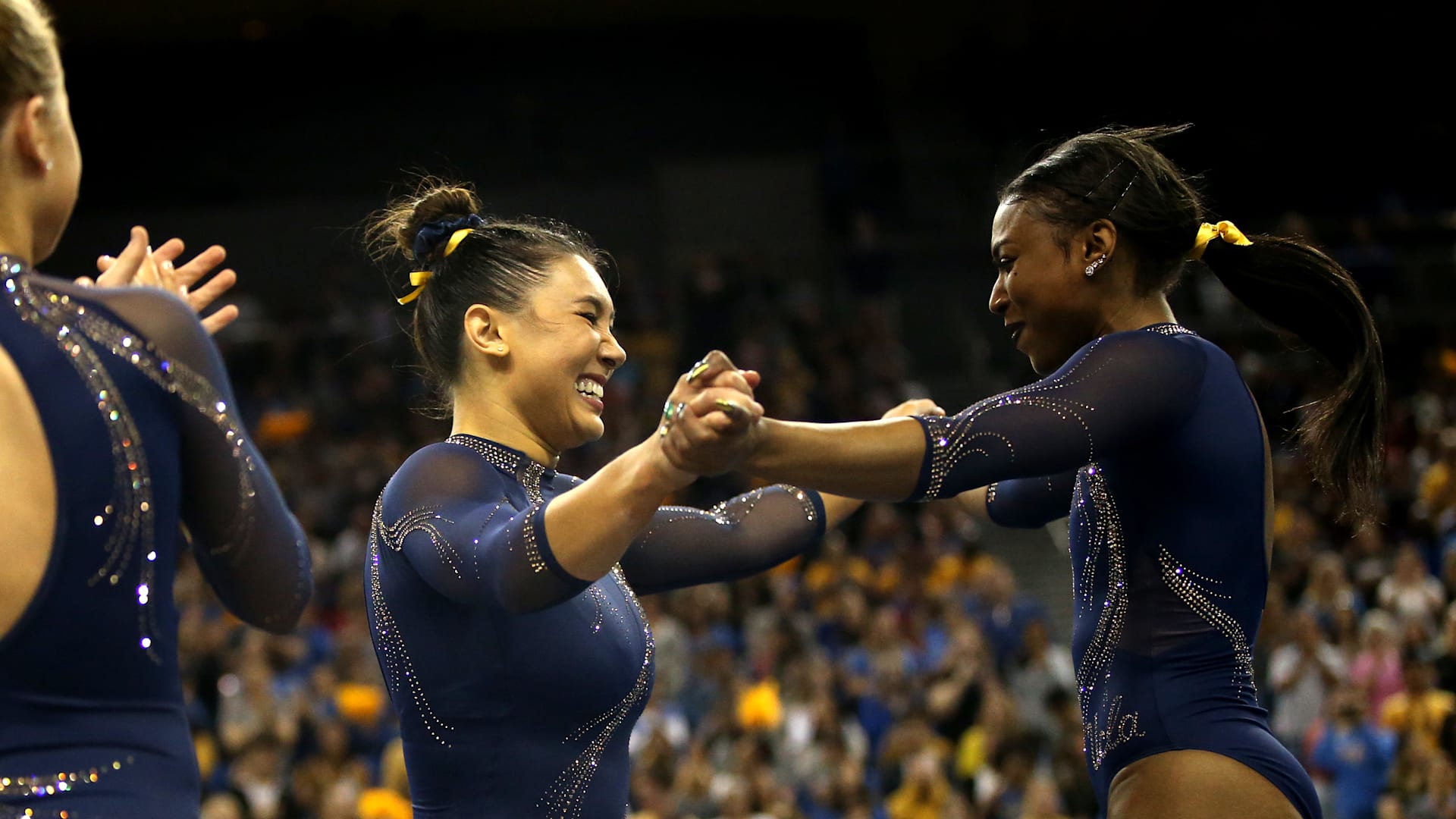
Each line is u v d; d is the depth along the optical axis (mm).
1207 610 1858
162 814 1317
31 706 1288
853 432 1686
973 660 7289
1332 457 2037
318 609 9047
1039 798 5883
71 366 1340
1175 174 2018
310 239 14992
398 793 6246
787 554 2293
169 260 1813
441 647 1886
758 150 16359
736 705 7227
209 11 15938
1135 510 1895
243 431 1471
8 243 1368
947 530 10070
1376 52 16172
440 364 2094
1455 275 11820
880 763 7062
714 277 12680
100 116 15734
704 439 1513
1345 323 2035
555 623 1909
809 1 16844
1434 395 11148
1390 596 7578
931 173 14719
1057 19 16859
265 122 15945
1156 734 1835
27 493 1295
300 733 6770
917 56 16891
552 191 15633
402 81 16188
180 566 8766
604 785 1971
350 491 10336
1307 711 6777
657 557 2184
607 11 16562
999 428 1730
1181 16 16703
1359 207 15086
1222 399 1895
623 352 2096
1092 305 1968
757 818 6078
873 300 12820
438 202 2174
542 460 2041
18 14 1365
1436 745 6207
